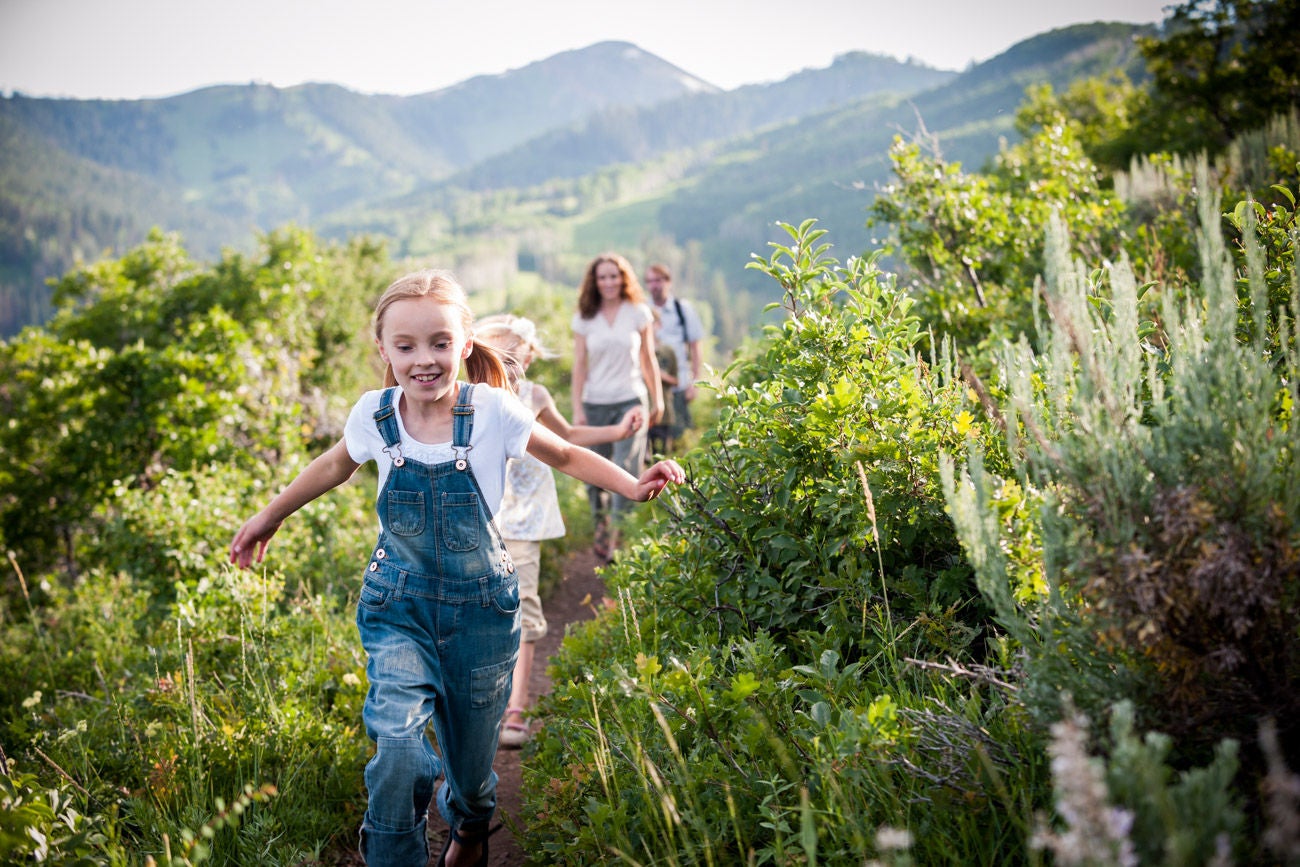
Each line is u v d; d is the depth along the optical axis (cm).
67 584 1166
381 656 283
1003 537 241
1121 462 217
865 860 222
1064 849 152
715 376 388
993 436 318
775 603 344
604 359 751
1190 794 163
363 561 702
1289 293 321
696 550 374
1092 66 14188
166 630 530
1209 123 1396
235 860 321
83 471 1218
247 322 1417
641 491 317
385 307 292
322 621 510
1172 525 203
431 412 299
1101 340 251
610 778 293
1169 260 597
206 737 379
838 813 234
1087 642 219
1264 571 198
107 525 775
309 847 337
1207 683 207
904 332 379
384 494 294
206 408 1066
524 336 484
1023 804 219
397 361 290
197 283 1543
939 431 330
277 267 1480
